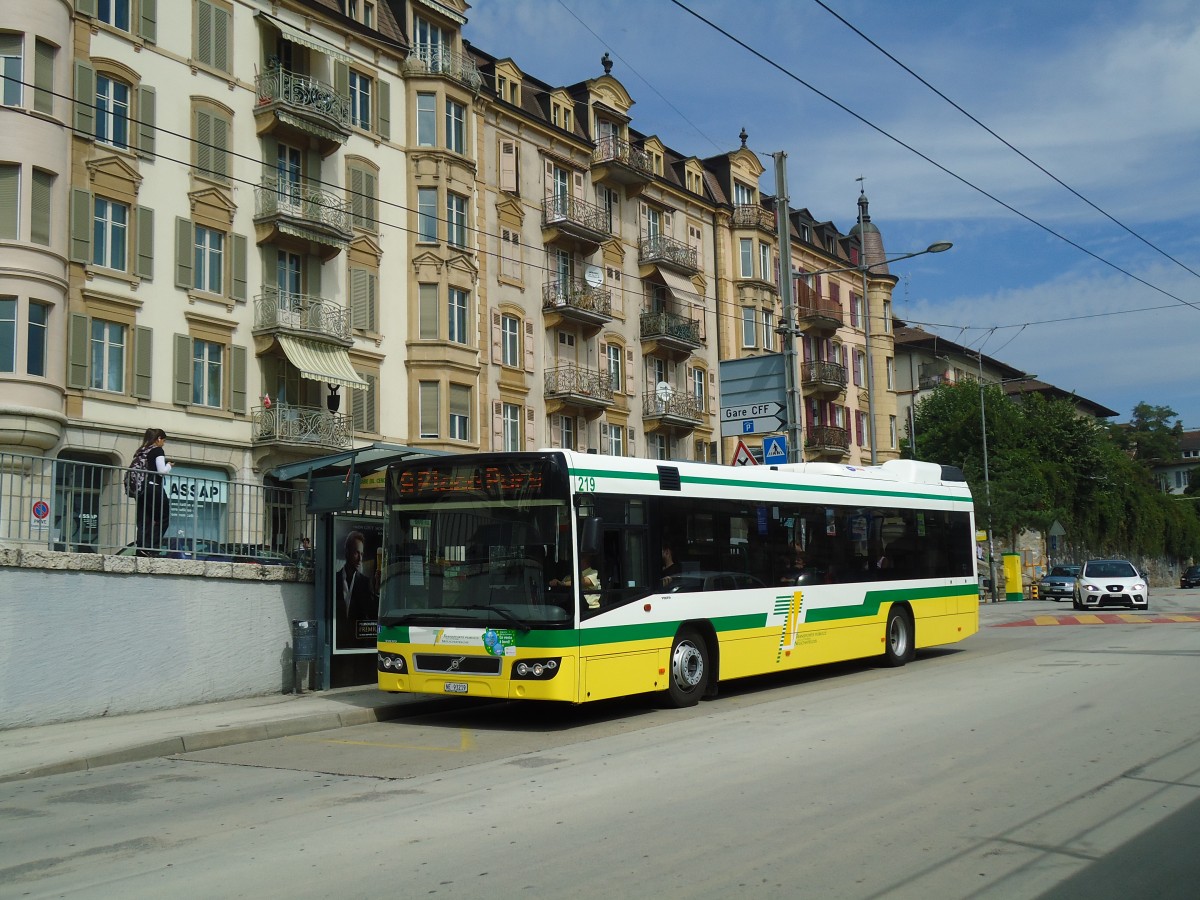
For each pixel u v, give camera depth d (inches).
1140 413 5221.5
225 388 1163.3
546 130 1604.3
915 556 754.8
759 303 2017.7
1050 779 343.9
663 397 1755.7
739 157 2071.9
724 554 590.2
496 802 331.9
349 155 1316.4
